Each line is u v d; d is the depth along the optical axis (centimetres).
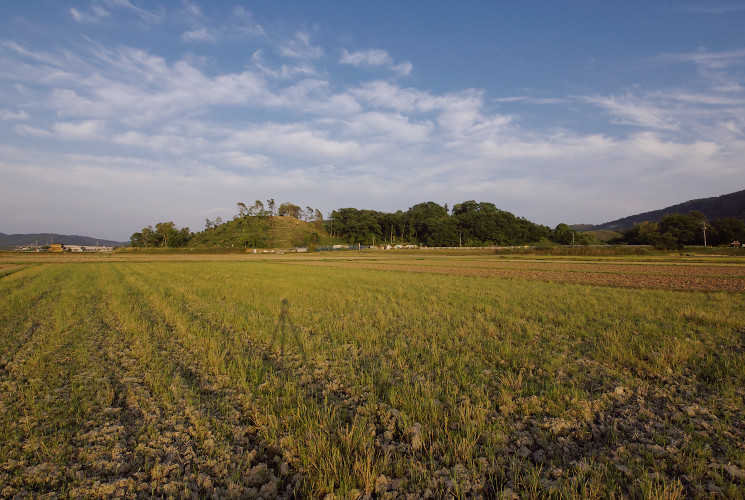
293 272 3519
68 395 643
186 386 673
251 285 2312
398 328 1140
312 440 476
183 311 1429
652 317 1247
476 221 13862
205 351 878
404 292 1933
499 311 1382
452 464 446
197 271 3675
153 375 723
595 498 379
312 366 793
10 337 1044
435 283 2438
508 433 511
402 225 15575
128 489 406
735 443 474
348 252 10788
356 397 623
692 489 393
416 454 465
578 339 977
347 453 456
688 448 467
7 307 1515
